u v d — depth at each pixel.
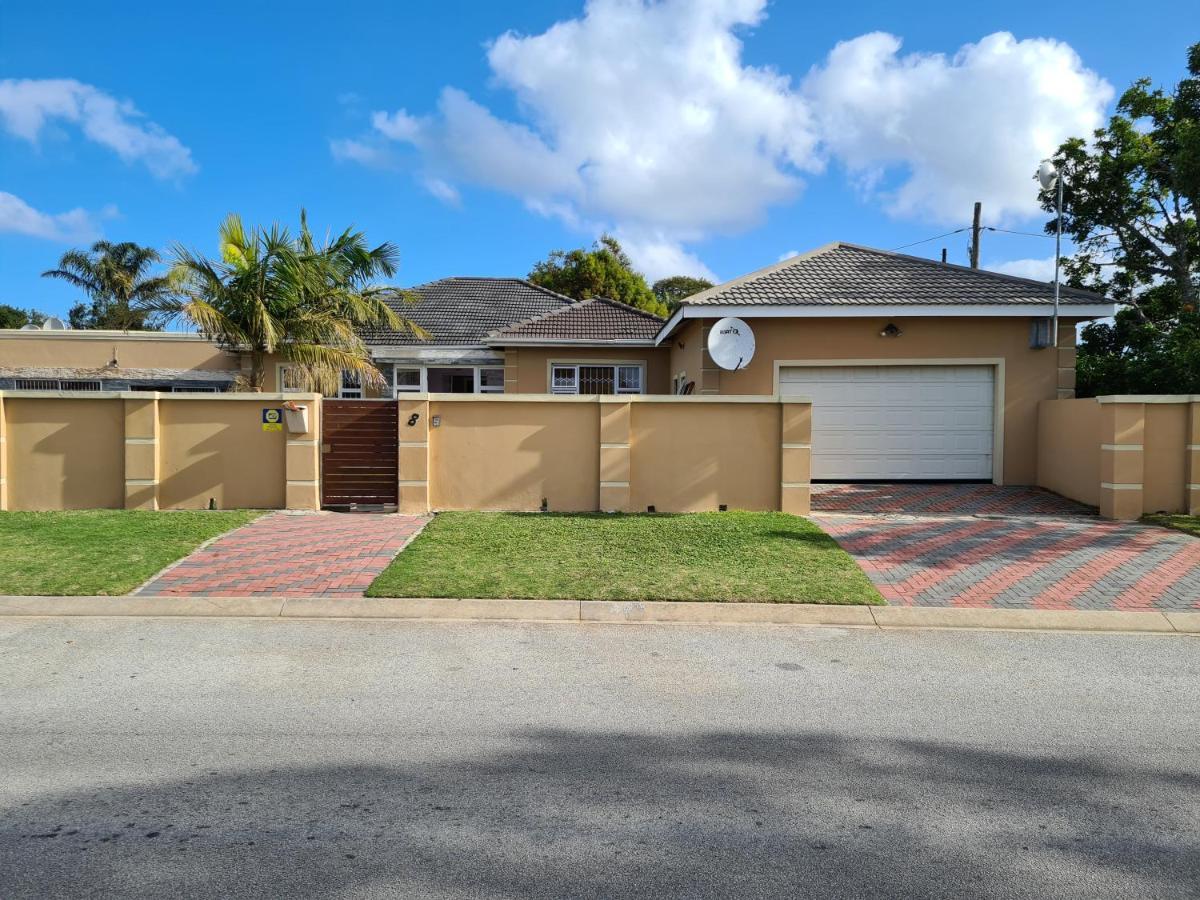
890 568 9.04
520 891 3.28
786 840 3.69
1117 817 3.93
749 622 7.52
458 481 12.31
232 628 7.18
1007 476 14.80
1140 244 25.83
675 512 12.18
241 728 4.95
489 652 6.55
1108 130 24.94
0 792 4.09
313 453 12.09
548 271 41.88
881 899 3.25
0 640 6.76
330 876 3.37
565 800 4.05
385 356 20.95
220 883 3.31
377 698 5.50
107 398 12.09
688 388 16.50
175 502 12.20
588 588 8.14
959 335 14.80
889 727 5.05
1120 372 16.78
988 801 4.09
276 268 14.27
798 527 10.81
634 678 5.95
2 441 11.97
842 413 15.02
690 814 3.92
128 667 6.10
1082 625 7.42
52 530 10.26
